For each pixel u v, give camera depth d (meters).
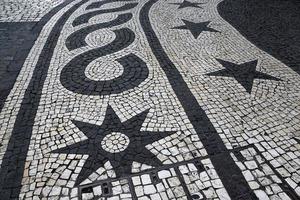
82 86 5.75
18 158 4.19
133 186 3.76
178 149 4.29
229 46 7.12
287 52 6.80
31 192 3.71
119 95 5.46
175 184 3.78
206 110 5.03
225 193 3.66
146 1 10.28
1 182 3.85
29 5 9.92
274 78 5.84
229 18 8.73
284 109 5.01
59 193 3.69
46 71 6.29
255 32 7.81
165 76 5.99
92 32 8.05
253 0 9.98
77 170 3.99
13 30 8.19
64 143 4.43
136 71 6.19
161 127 4.69
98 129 4.68
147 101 5.29
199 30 8.01
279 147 4.27
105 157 4.18
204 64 6.39
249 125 4.68
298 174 3.87
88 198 3.62
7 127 4.76
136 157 4.17
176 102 5.24
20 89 5.72
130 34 7.89
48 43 7.48
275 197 3.59
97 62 6.57
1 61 6.68
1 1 10.16
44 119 4.92
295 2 9.62
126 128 4.69
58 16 9.12
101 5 10.02
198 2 10.05
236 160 4.09
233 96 5.35
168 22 8.58
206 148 4.29
